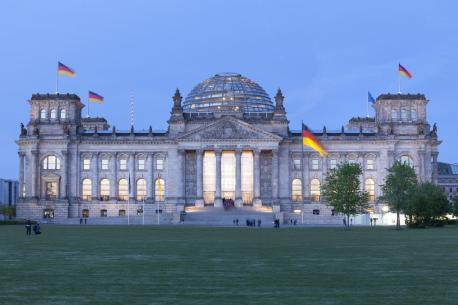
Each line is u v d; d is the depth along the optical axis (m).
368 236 99.06
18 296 33.91
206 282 39.25
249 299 32.84
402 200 146.62
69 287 37.22
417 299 32.62
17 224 185.25
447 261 52.12
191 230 131.38
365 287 36.97
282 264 50.03
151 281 39.78
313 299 32.78
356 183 160.25
